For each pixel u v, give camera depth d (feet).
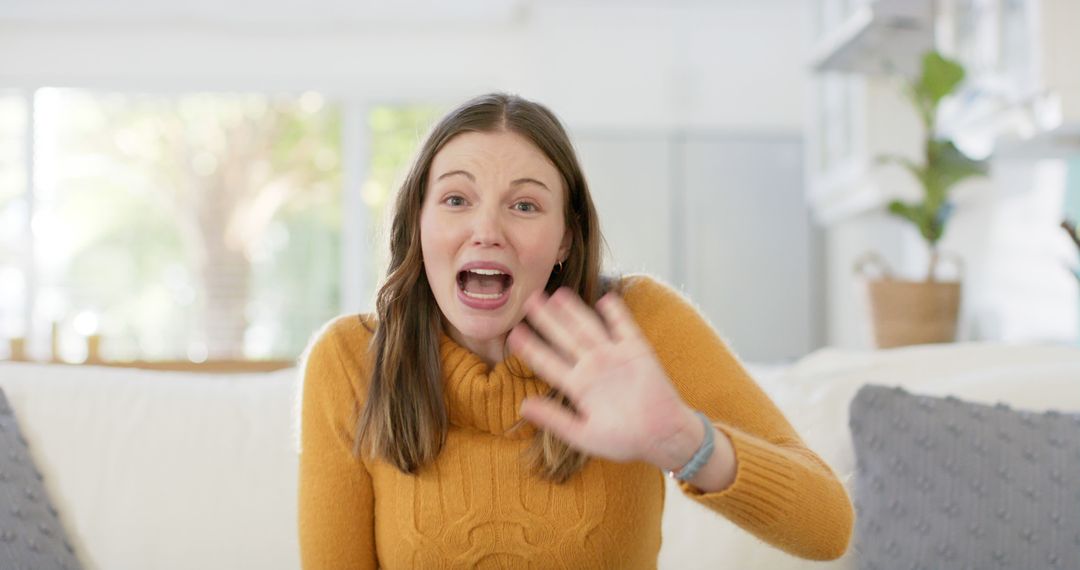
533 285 3.64
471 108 3.72
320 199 15.58
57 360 6.28
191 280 15.38
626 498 3.78
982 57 6.89
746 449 2.98
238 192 15.81
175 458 4.75
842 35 7.74
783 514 3.03
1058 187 7.17
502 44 14.71
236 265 15.46
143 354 14.92
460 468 3.81
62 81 14.34
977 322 8.70
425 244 3.66
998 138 6.80
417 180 3.76
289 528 4.66
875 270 11.58
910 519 4.18
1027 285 7.71
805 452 3.45
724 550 4.69
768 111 14.17
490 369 3.96
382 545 3.91
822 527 3.12
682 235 13.88
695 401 3.73
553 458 3.65
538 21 14.20
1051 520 3.99
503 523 3.75
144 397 4.94
